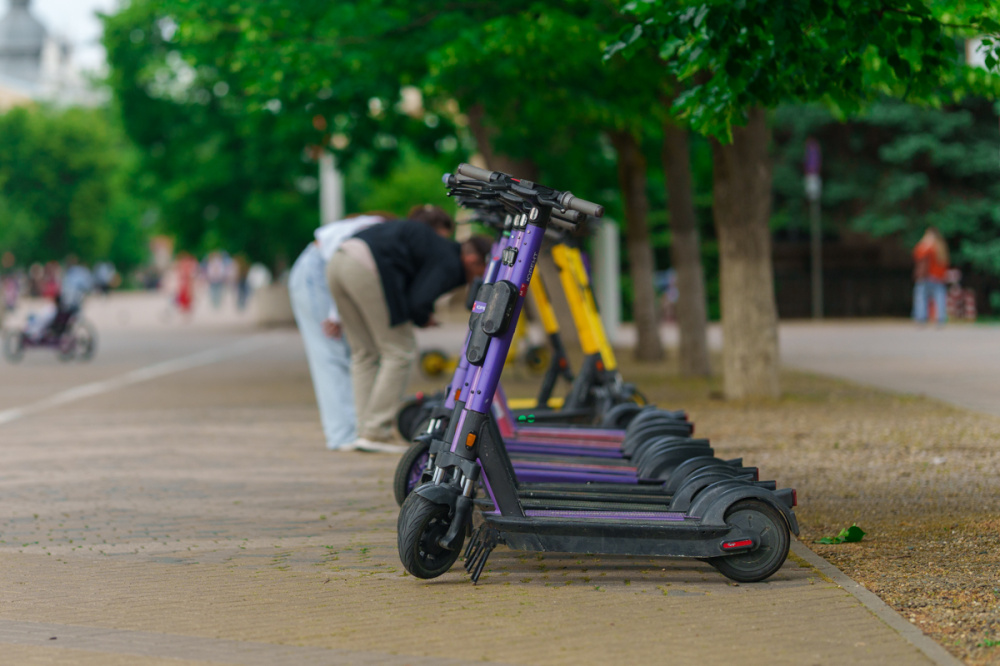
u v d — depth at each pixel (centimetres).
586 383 1086
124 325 4012
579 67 1377
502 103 1462
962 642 488
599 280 2611
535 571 624
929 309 3478
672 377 1759
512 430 906
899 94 901
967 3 737
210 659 476
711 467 648
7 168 8131
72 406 1546
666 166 1775
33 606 561
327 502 835
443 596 574
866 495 829
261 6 1377
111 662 473
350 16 1358
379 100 1786
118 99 3102
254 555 669
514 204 609
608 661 470
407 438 1077
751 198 1397
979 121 3453
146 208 3616
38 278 7519
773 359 1423
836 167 3603
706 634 505
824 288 3788
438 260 1035
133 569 636
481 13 1373
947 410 1330
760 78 734
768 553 591
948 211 3450
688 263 1766
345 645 494
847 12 714
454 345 2641
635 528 590
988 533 689
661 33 735
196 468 1002
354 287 1028
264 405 1526
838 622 520
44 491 894
